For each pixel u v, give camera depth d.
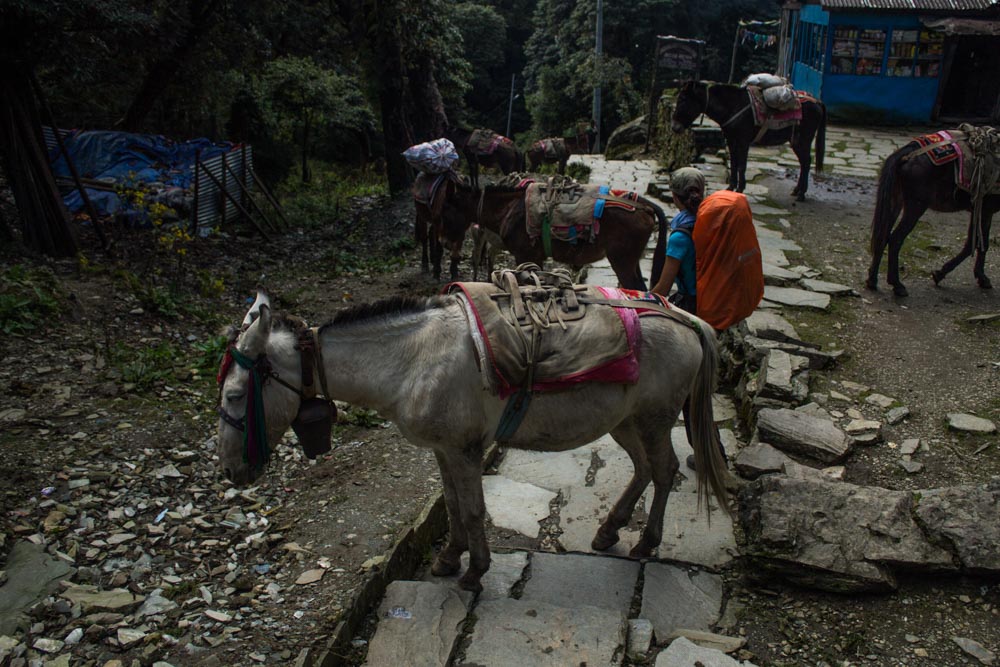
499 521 4.53
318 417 3.56
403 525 4.55
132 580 4.05
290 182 18.89
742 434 5.35
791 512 3.94
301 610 3.80
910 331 6.54
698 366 3.83
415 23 15.18
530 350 3.49
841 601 3.71
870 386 5.64
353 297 9.59
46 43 9.38
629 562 4.11
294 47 19.00
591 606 3.64
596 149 23.84
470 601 3.74
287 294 9.46
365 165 24.03
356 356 3.53
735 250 4.36
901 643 3.46
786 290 7.34
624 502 4.13
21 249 9.43
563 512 4.61
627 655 3.41
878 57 16.44
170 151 13.63
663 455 3.92
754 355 5.89
